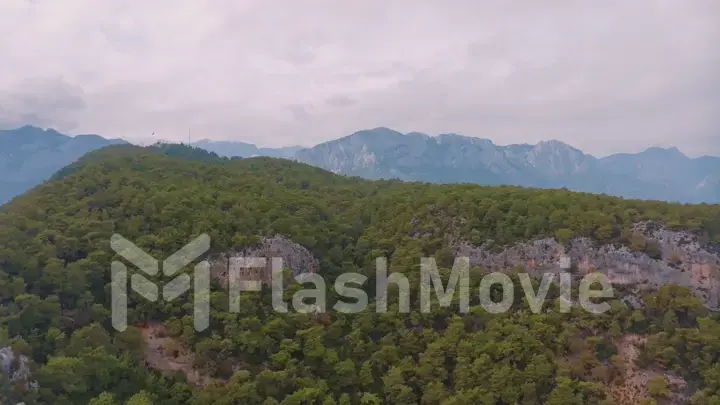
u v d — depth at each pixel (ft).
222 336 289.94
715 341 277.03
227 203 380.99
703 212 330.95
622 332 297.53
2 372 224.12
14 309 260.42
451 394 273.54
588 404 265.75
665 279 308.60
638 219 334.44
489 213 363.56
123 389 250.57
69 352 250.16
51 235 312.71
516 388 269.85
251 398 254.88
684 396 271.90
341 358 293.43
